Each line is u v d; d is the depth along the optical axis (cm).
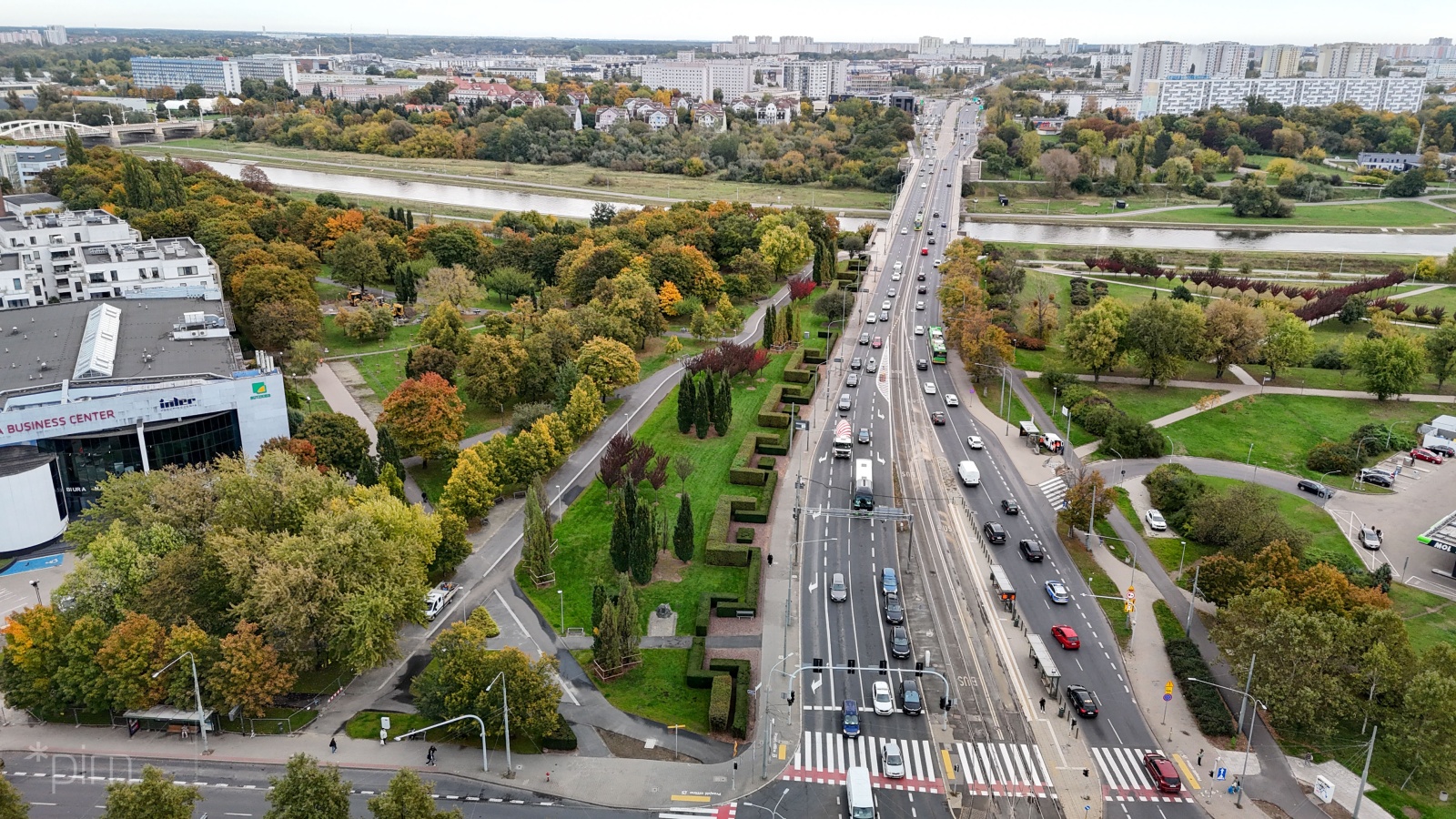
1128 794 11450
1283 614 12394
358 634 12619
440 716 12056
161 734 12306
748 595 15088
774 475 19088
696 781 11600
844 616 15012
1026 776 11712
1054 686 13188
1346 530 17962
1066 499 17638
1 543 16350
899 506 18588
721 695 12656
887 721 12675
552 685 12044
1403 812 11175
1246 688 12475
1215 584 14638
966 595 15650
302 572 12556
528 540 15588
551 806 11156
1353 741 12400
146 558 13388
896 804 11200
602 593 13988
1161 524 17838
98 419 16988
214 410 17938
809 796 11375
